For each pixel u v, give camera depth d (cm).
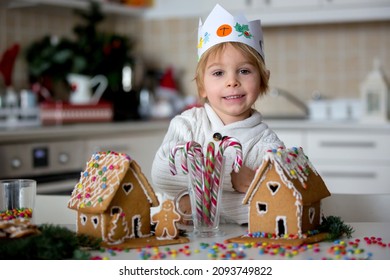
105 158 97
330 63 360
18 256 83
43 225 93
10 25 314
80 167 271
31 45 319
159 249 91
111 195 91
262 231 98
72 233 89
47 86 315
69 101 334
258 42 125
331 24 358
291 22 334
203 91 133
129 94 331
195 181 100
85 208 92
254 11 339
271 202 97
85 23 364
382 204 129
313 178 100
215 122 126
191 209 105
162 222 97
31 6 312
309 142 309
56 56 305
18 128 256
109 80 319
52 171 258
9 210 102
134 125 296
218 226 103
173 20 385
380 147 298
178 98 365
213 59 121
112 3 351
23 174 246
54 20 343
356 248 91
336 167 305
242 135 123
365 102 317
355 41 354
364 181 302
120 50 326
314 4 328
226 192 114
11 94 288
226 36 121
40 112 289
